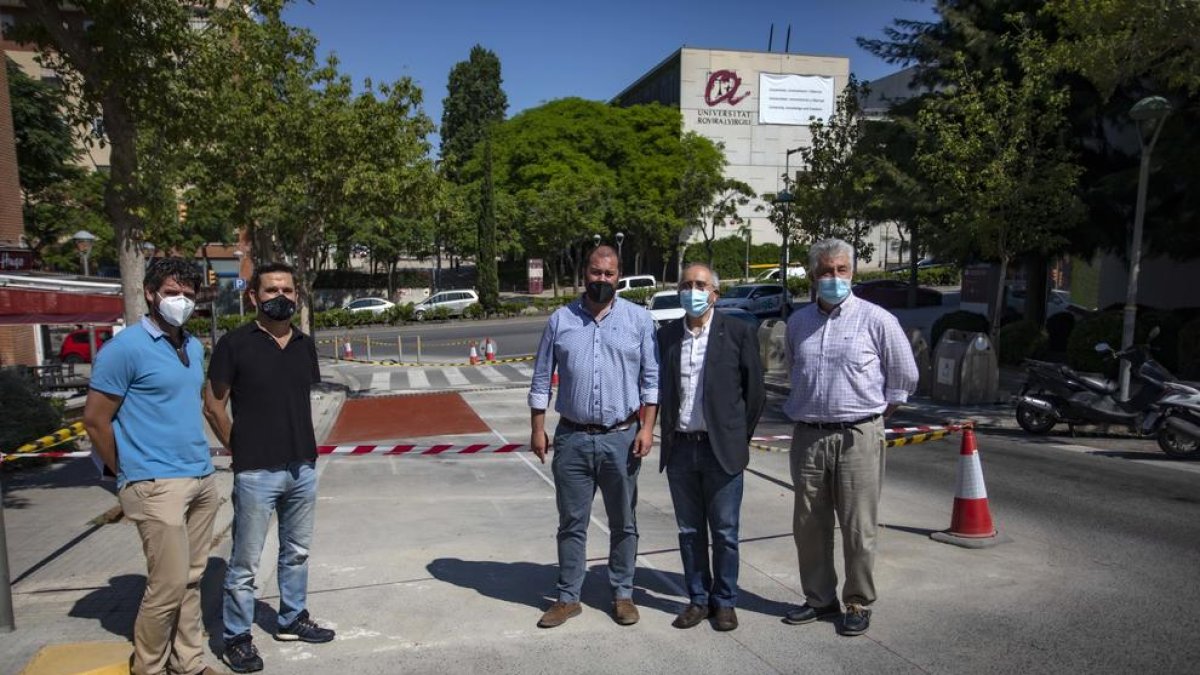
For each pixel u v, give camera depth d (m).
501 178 54.78
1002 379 16.70
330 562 5.82
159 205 9.45
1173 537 6.36
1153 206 17.08
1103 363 15.98
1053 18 17.09
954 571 5.52
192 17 10.32
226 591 4.11
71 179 30.50
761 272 62.09
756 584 5.29
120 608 4.84
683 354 4.45
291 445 4.18
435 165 20.28
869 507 4.40
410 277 54.75
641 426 4.52
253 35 10.73
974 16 19.03
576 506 4.57
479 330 37.44
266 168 16.78
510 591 5.18
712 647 4.32
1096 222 17.94
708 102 62.09
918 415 12.88
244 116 15.67
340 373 22.98
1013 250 15.19
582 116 56.03
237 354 4.09
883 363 4.36
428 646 4.36
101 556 5.90
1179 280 20.89
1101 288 23.44
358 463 9.90
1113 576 5.43
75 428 6.99
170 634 3.95
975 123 14.55
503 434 12.34
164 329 3.81
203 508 3.98
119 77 8.61
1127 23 10.84
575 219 49.62
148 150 9.40
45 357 26.28
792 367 4.54
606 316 4.48
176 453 3.77
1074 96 17.08
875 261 66.50
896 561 5.74
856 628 4.44
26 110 26.36
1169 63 10.96
